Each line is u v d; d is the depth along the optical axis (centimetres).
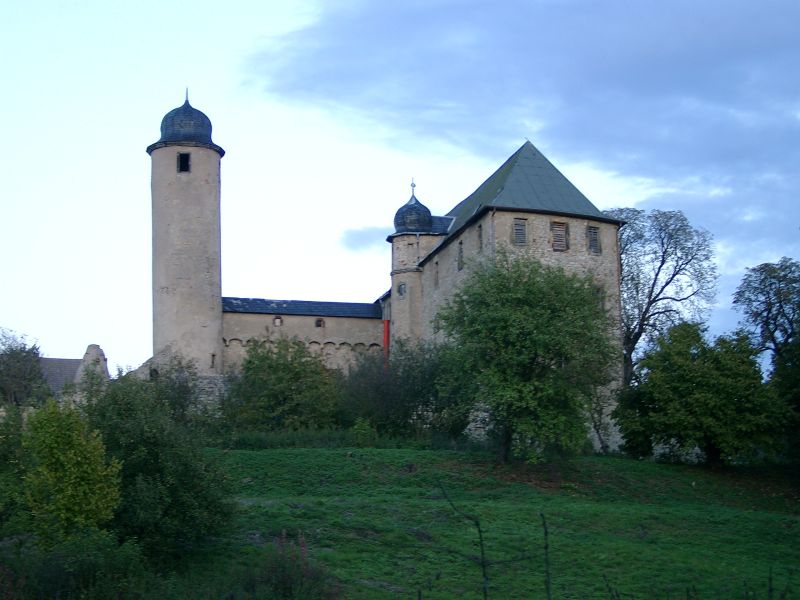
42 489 1762
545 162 4950
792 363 3912
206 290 5306
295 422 3928
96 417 1945
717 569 2222
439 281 5297
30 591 1509
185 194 5328
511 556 2208
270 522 2295
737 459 3806
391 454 3350
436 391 3856
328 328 6028
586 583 2053
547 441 3209
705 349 3725
